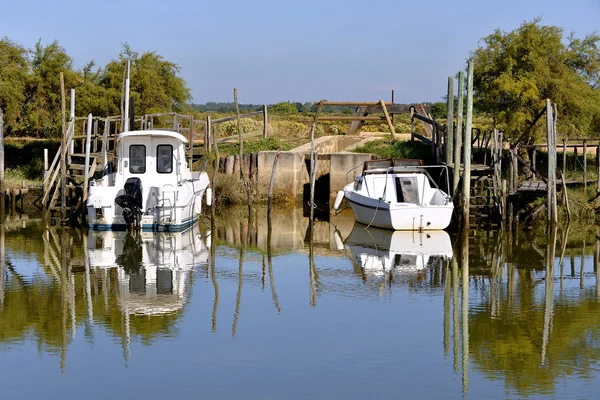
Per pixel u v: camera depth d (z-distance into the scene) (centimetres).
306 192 3319
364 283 1764
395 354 1242
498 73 3077
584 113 3009
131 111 2806
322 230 2598
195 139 3941
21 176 3406
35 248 2172
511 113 3011
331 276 1844
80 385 1106
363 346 1279
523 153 3066
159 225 2423
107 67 3928
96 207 2395
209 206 3123
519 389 1098
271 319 1445
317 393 1075
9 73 3497
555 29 3056
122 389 1090
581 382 1128
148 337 1330
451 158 2709
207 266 1962
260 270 1916
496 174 2525
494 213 2612
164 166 2514
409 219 2462
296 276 1845
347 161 3122
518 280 1797
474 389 1096
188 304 1562
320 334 1347
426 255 2109
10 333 1357
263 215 2997
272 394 1070
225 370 1164
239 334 1345
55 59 3672
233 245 2289
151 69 3972
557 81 2977
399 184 2677
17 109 3522
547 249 2181
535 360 1223
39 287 1702
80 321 1432
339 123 5350
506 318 1462
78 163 2958
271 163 3269
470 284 1756
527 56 2991
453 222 2556
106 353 1246
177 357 1223
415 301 1596
